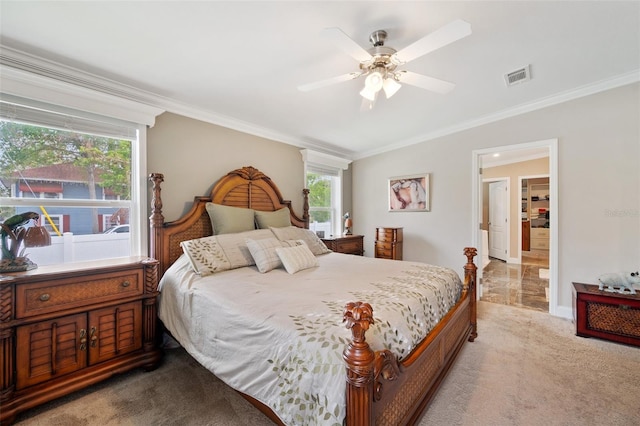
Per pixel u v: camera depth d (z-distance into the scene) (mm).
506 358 2164
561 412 1567
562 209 3021
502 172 6543
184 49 1870
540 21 1752
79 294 1745
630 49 2119
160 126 2629
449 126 3816
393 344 1279
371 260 2809
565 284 3018
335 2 1500
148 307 2047
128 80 2266
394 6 1554
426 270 2326
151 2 1438
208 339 1657
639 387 1788
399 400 1214
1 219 1890
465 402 1653
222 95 2584
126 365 1898
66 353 1694
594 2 1603
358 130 3758
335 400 982
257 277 2098
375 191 4828
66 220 2152
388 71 1837
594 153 2838
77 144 2205
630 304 2324
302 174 4137
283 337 1238
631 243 2668
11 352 1513
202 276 2115
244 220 2924
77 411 1591
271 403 1197
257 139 3512
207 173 2979
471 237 3744
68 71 2037
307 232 3234
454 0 1534
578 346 2357
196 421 1512
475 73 2410
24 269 1684
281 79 2318
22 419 1522
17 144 1950
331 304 1488
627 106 2660
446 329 1737
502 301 3615
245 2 1472
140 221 2475
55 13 1488
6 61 1809
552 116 3066
